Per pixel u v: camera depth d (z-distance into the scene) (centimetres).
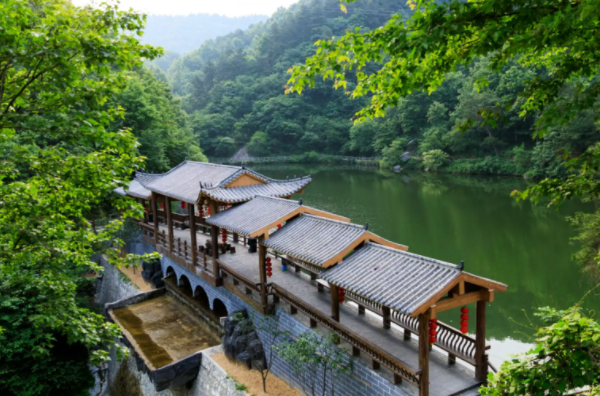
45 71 984
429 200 5478
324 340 1512
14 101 1049
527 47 722
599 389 550
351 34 808
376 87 923
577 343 561
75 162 1146
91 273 3312
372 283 1276
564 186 820
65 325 1216
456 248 3609
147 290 2762
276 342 1769
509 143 6888
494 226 4162
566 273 3038
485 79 912
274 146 11131
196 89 13162
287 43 13700
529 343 2244
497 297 2772
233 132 11244
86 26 1078
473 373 1330
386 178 7575
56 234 1178
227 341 1839
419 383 1189
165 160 4734
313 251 1511
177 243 2625
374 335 1541
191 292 2534
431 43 707
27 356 2134
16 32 897
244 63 13550
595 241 2370
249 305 1922
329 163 10256
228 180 2194
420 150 7950
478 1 696
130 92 4328
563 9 643
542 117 785
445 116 8012
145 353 2042
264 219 1812
